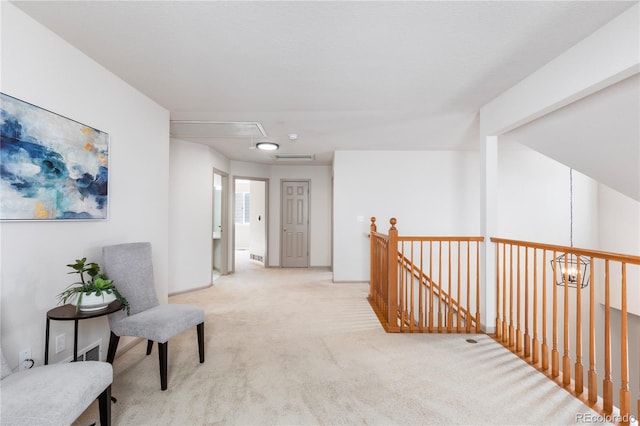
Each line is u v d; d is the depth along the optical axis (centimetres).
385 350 269
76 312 174
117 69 239
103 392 156
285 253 680
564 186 512
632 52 168
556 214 513
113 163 247
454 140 456
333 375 227
